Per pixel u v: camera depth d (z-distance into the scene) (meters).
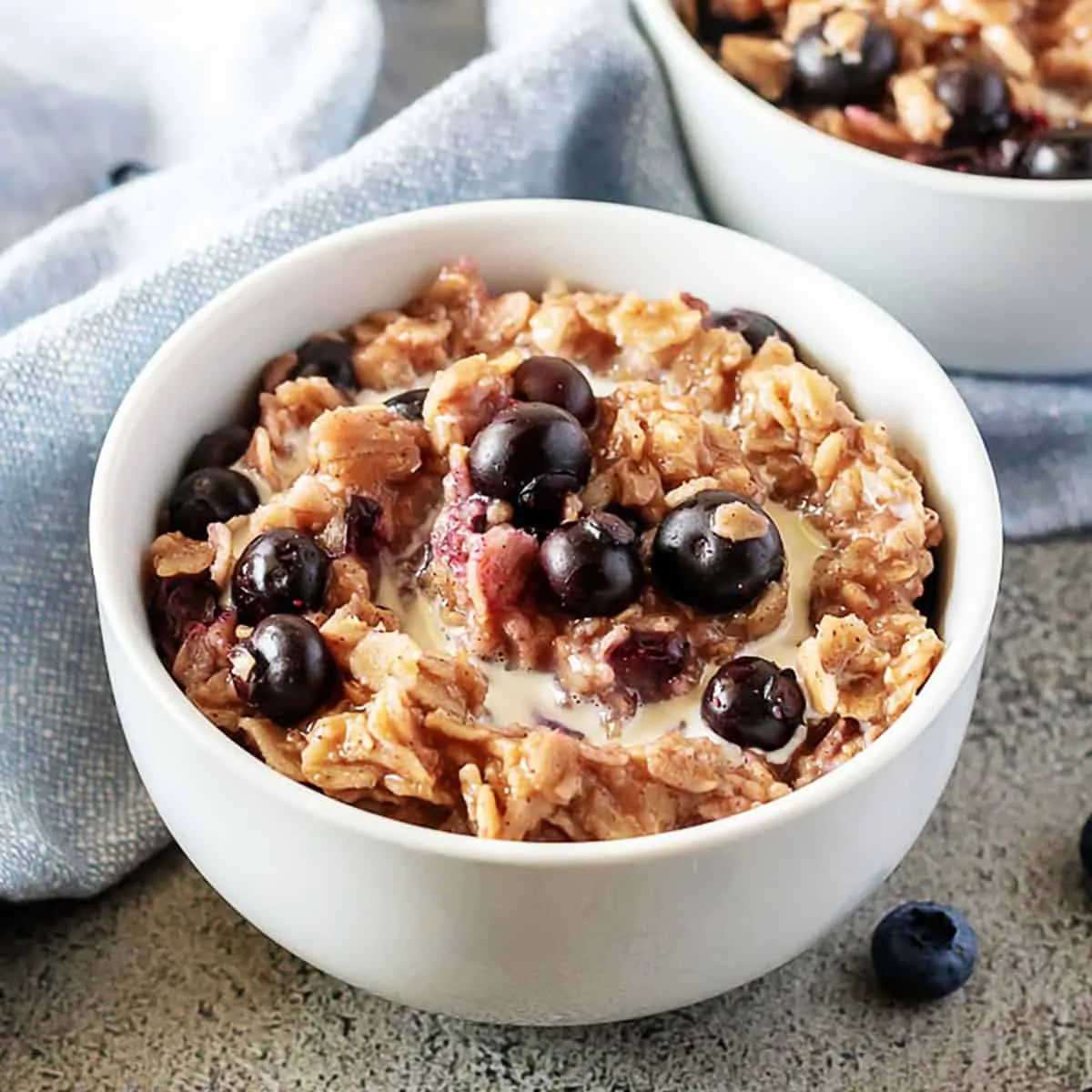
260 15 0.53
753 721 0.41
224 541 0.43
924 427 0.45
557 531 0.41
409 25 0.57
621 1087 0.43
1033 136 0.50
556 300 0.47
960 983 0.44
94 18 0.54
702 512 0.42
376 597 0.43
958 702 0.41
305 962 0.44
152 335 0.47
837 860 0.40
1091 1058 0.44
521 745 0.40
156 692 0.40
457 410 0.44
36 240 0.51
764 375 0.45
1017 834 0.47
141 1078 0.43
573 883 0.39
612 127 0.52
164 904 0.45
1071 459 0.52
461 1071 0.44
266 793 0.39
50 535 0.46
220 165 0.51
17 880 0.44
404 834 0.39
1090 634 0.50
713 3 0.53
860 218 0.50
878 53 0.51
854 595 0.43
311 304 0.46
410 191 0.49
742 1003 0.44
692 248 0.47
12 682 0.46
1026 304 0.50
